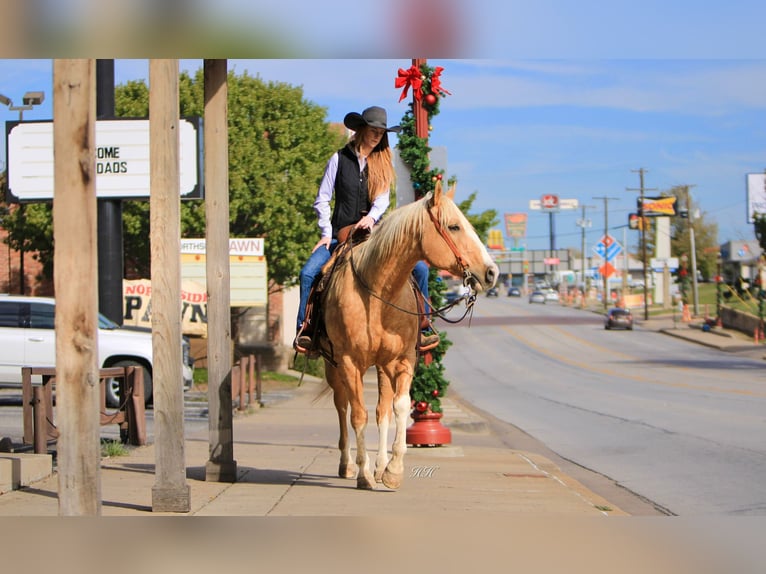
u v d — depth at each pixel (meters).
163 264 8.25
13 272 39.59
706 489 11.54
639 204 100.75
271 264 35.94
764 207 93.69
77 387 6.17
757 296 76.25
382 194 9.70
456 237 8.28
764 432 18.00
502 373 44.84
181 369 8.23
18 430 15.48
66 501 6.21
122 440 14.06
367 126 9.55
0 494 9.10
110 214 20.03
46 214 32.16
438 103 14.12
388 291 8.59
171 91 8.34
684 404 25.44
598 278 154.75
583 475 13.17
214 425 10.28
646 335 75.75
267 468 11.71
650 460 14.57
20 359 20.59
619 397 28.95
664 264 106.25
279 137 35.09
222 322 10.27
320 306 9.30
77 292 6.09
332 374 10.29
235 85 34.78
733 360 51.72
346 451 10.68
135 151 19.02
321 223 9.66
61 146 5.94
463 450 15.15
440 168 14.17
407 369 9.10
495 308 126.19
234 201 33.88
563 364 50.31
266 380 36.00
